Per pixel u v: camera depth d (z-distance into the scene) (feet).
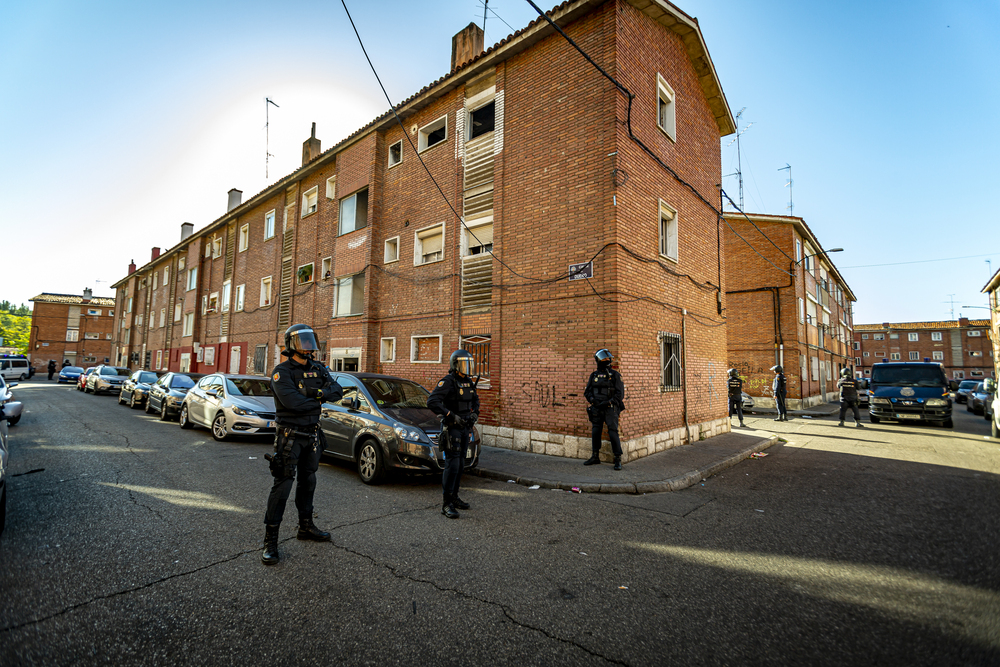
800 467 27.30
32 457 24.98
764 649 8.84
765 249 73.00
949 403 46.37
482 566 12.51
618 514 17.84
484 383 34.27
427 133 43.86
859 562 13.16
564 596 10.88
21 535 13.76
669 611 10.26
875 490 21.65
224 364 73.41
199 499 17.88
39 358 191.11
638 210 30.68
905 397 47.70
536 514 17.60
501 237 34.47
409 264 42.93
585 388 27.45
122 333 129.80
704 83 41.29
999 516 17.49
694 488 22.30
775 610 10.36
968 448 33.55
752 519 17.28
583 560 13.12
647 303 31.01
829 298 106.32
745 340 73.61
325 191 55.72
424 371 40.01
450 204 39.37
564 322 30.04
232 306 72.90
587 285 29.19
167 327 95.76
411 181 43.70
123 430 35.45
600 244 28.86
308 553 13.05
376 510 17.47
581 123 30.73
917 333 215.10
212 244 81.46
